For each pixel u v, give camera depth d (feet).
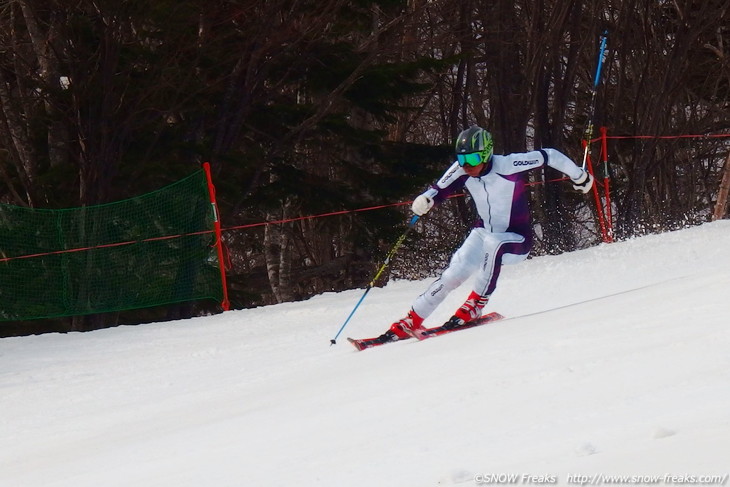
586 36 245.65
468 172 76.23
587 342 54.34
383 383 57.26
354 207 240.94
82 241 172.55
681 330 51.72
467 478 32.99
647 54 259.60
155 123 210.18
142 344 111.65
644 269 105.70
